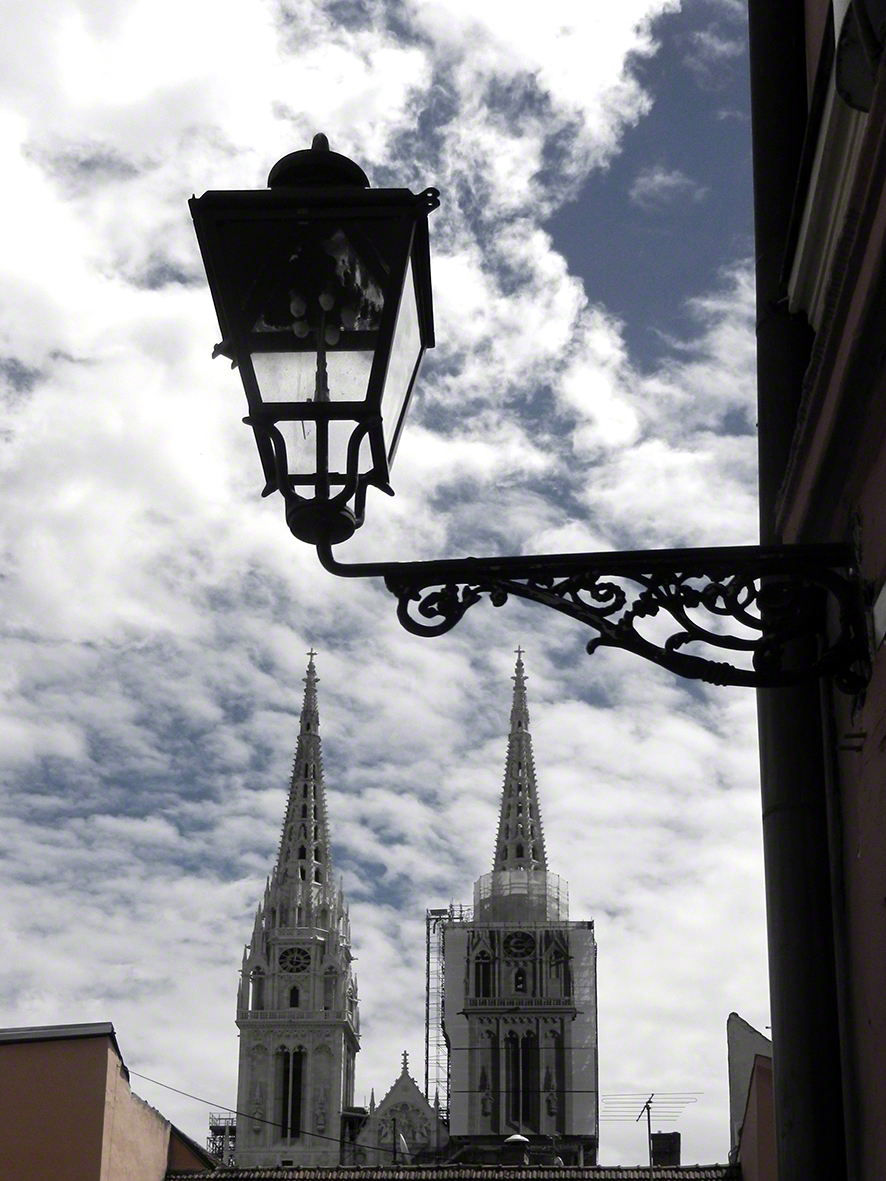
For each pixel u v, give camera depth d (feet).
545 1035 614.75
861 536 27.53
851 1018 29.35
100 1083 102.73
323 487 26.96
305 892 630.74
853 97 26.78
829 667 27.35
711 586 27.50
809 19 35.96
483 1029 615.57
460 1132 597.93
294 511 27.04
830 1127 28.48
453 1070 609.83
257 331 27.25
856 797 28.73
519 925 630.33
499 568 27.55
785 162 34.30
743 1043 124.16
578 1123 602.85
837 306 26.76
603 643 27.35
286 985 613.93
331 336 27.17
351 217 27.27
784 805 30.14
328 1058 604.90
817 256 31.22
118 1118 106.01
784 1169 28.66
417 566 27.45
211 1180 117.19
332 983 615.98
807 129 30.78
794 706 30.42
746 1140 109.19
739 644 27.50
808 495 29.89
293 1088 602.03
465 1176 117.80
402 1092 595.47
